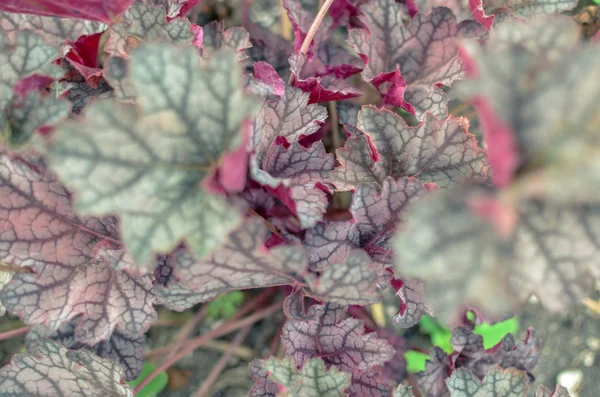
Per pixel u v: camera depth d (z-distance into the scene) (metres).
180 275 0.31
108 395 0.38
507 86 0.23
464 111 0.53
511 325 0.47
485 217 0.24
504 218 0.23
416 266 0.24
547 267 0.25
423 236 0.24
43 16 0.40
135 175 0.27
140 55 0.26
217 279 0.32
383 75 0.41
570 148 0.22
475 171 0.37
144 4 0.37
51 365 0.37
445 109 0.41
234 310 0.50
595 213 0.25
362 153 0.38
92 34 0.41
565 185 0.22
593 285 0.25
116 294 0.37
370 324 0.47
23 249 0.36
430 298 0.24
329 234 0.35
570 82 0.22
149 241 0.27
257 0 0.55
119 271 0.37
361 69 0.43
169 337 0.51
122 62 0.35
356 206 0.35
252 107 0.27
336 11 0.45
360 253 0.31
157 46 0.26
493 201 0.24
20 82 0.33
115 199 0.26
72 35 0.41
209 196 0.27
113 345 0.39
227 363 0.50
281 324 0.50
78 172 0.26
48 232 0.36
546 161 0.22
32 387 0.37
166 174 0.27
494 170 0.24
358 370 0.37
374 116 0.37
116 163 0.26
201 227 0.27
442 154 0.37
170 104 0.27
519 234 0.25
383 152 0.37
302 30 0.43
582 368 0.51
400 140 0.37
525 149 0.23
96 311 0.37
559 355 0.51
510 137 0.23
